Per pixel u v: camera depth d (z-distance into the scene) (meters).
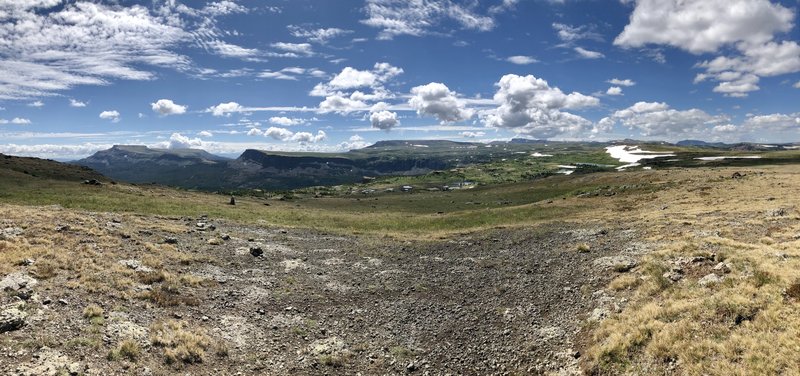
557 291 24.89
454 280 29.16
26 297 17.58
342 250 39.25
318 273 30.70
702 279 20.58
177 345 16.64
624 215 53.06
